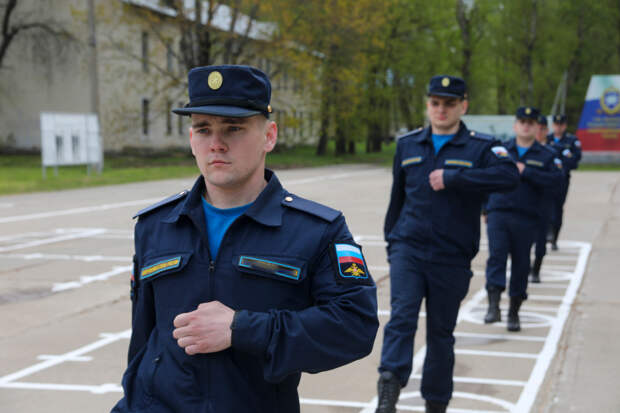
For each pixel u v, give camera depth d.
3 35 36.16
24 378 4.79
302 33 36.72
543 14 45.00
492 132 29.67
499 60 49.81
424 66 45.78
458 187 4.00
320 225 1.85
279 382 1.80
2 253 9.84
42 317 6.41
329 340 1.73
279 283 1.79
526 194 5.97
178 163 33.25
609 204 16.95
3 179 22.30
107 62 37.50
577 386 4.57
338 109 40.91
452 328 4.04
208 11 33.41
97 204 16.17
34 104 38.28
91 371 4.95
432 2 45.09
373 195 18.97
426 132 4.32
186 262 1.85
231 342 1.71
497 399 4.38
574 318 6.41
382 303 7.12
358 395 4.49
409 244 4.12
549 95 51.34
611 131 37.84
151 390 1.87
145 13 32.72
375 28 39.00
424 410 4.25
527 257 5.99
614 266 9.02
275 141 1.95
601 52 47.88
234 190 1.88
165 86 34.75
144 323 2.00
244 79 1.80
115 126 38.09
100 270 8.62
